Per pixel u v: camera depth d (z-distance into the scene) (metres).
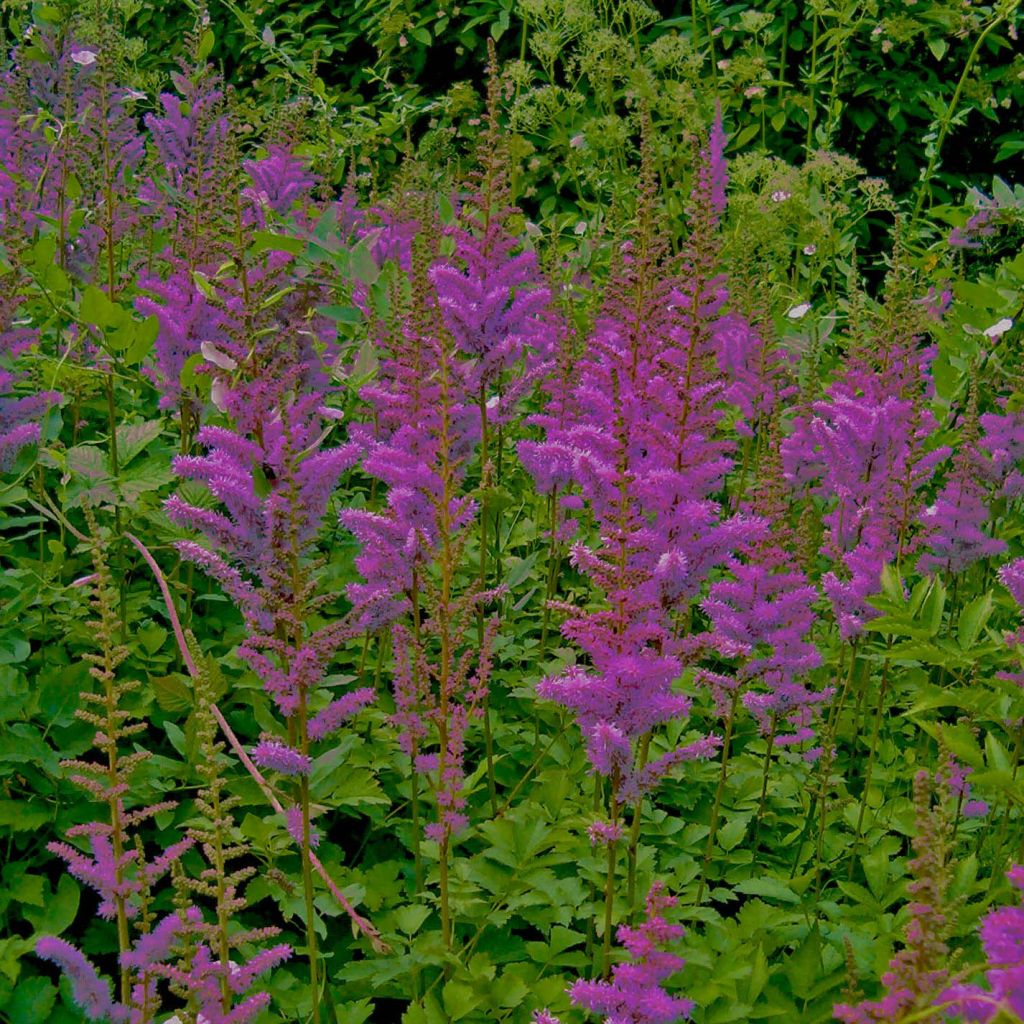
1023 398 3.92
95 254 4.57
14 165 4.65
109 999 2.24
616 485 2.82
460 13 9.01
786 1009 2.70
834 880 3.43
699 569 2.89
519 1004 2.76
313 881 3.06
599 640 2.51
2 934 3.01
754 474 4.53
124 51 6.37
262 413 2.90
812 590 3.03
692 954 2.72
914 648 2.95
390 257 4.70
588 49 6.72
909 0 8.39
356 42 9.89
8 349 3.56
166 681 2.94
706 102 6.96
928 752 3.79
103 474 3.58
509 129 6.46
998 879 3.09
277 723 3.18
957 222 5.71
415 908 2.95
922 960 1.79
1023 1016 1.70
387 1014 3.12
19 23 6.09
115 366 3.86
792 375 4.76
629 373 3.07
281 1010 2.80
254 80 9.50
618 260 4.70
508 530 4.50
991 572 4.26
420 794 3.37
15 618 3.47
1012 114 9.07
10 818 3.03
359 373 3.93
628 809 3.38
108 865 2.28
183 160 5.12
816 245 6.33
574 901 2.99
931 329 4.79
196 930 2.18
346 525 3.02
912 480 3.60
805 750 3.64
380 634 3.61
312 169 6.77
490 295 3.45
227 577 2.74
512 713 3.88
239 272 3.07
